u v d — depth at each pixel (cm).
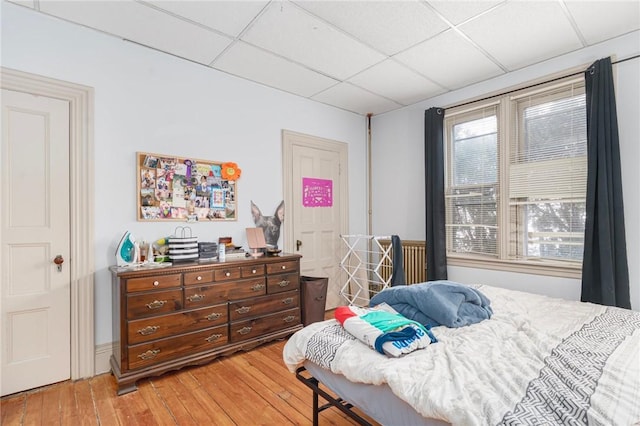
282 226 348
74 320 224
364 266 424
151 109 261
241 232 312
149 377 226
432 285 190
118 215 244
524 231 300
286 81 325
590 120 246
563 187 271
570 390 102
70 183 226
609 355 126
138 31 238
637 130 235
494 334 153
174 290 229
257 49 264
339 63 288
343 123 412
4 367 201
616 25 229
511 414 90
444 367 122
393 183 411
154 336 219
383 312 171
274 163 342
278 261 290
